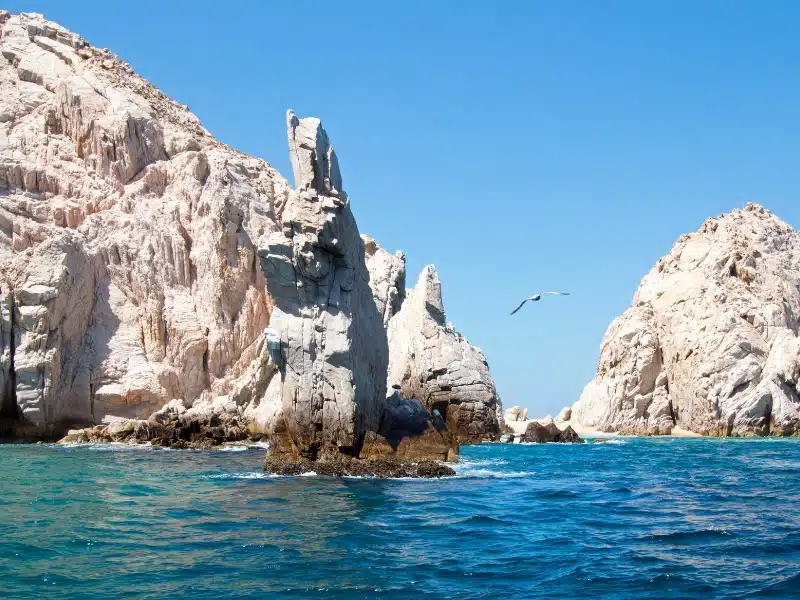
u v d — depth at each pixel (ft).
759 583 62.08
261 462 149.79
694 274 298.97
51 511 89.81
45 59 272.10
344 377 129.59
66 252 220.84
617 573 65.16
